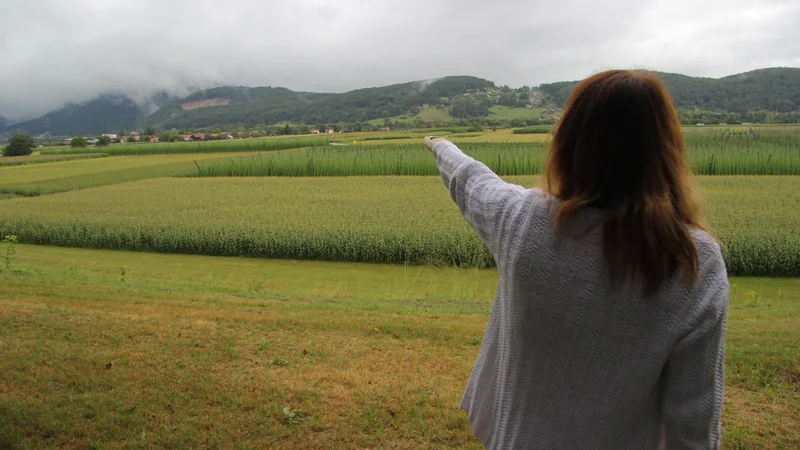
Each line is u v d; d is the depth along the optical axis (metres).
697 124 102.00
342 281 15.92
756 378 5.14
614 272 1.40
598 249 1.43
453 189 1.90
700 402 1.42
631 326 1.43
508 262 1.57
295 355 5.80
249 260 19.83
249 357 5.68
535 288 1.50
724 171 42.34
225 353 5.74
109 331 6.27
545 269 1.49
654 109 1.46
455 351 6.10
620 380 1.47
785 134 64.50
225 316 7.17
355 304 9.46
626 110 1.45
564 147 1.58
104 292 8.97
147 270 17.91
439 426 4.31
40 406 4.47
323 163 51.34
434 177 45.28
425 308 9.36
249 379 5.09
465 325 7.21
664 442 1.54
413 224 22.02
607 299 1.43
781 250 16.23
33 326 6.38
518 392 1.62
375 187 38.38
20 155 107.56
